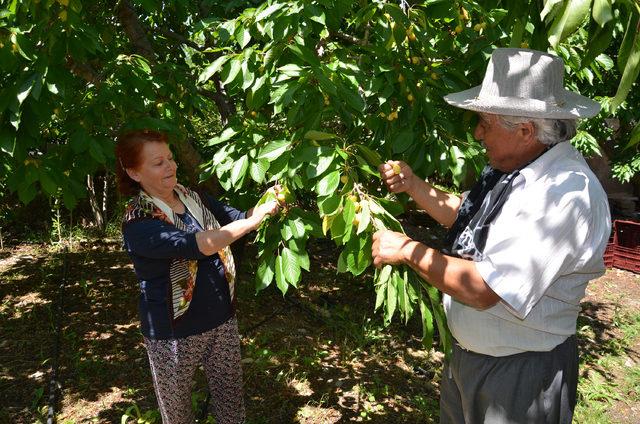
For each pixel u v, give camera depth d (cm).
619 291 637
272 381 376
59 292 527
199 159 342
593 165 1041
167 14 414
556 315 173
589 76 297
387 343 454
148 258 208
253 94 208
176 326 216
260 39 232
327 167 168
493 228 172
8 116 222
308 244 689
